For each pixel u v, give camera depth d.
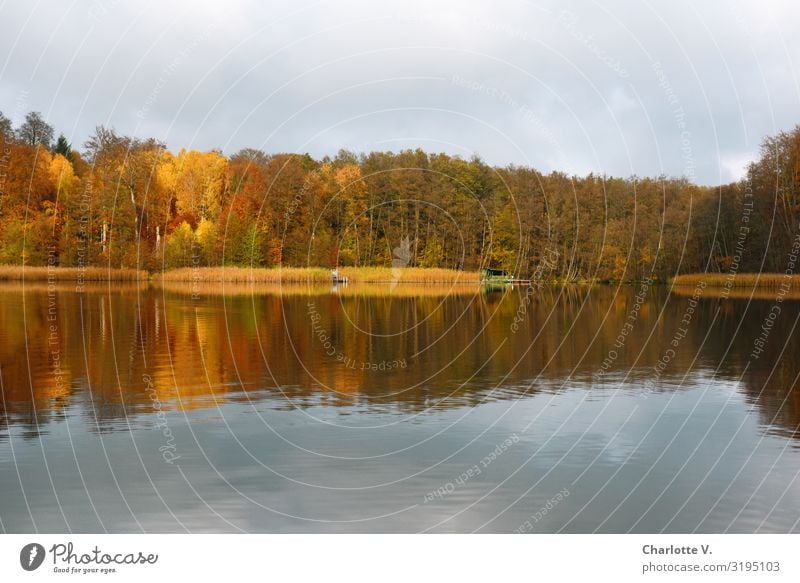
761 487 8.28
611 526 7.40
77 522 7.32
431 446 9.88
